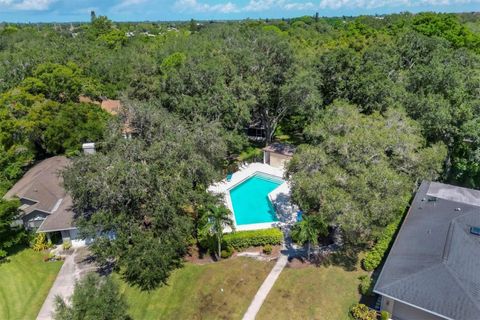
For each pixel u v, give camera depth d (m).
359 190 22.78
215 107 38.66
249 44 47.72
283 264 25.88
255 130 54.41
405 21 86.12
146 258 22.52
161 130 32.38
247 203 35.84
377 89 39.88
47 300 23.64
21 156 38.97
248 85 40.69
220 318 21.59
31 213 29.67
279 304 22.30
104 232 24.61
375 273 24.45
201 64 41.94
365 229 23.12
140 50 86.44
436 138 36.19
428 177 29.97
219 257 26.92
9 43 94.69
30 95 43.44
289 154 43.19
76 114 41.09
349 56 44.38
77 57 68.38
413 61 52.44
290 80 41.41
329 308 21.80
